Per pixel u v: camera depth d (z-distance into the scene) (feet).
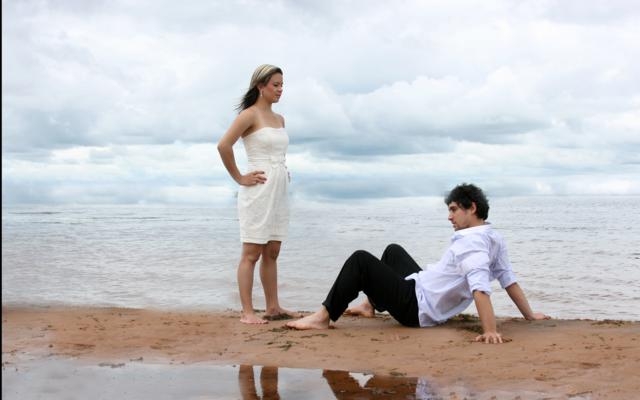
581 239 42.75
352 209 100.32
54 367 12.19
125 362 12.56
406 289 15.12
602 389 9.79
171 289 24.89
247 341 14.38
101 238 46.85
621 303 21.93
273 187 17.24
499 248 15.29
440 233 49.96
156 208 118.52
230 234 50.37
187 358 12.85
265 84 17.39
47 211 103.40
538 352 12.12
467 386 10.32
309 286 25.80
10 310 19.39
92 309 19.62
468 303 15.25
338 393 10.24
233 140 16.99
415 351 12.75
